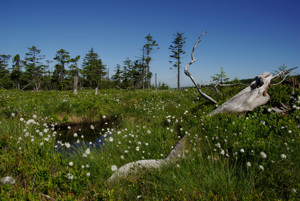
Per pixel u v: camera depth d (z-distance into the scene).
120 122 9.09
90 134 7.53
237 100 5.34
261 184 2.60
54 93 19.44
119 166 3.89
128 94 16.22
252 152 3.17
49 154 3.78
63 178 3.01
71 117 9.54
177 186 2.70
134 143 4.97
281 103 5.21
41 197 2.57
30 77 62.41
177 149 3.96
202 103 7.70
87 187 2.98
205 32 6.28
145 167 3.43
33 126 6.04
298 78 6.67
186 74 6.68
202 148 3.79
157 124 6.84
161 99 12.84
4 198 2.27
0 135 4.52
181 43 40.25
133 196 2.73
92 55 69.25
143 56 50.41
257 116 4.90
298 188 2.40
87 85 66.88
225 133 4.01
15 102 10.46
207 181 2.67
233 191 2.39
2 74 65.75
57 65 60.66
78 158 4.21
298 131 3.59
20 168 3.02
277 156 2.96
